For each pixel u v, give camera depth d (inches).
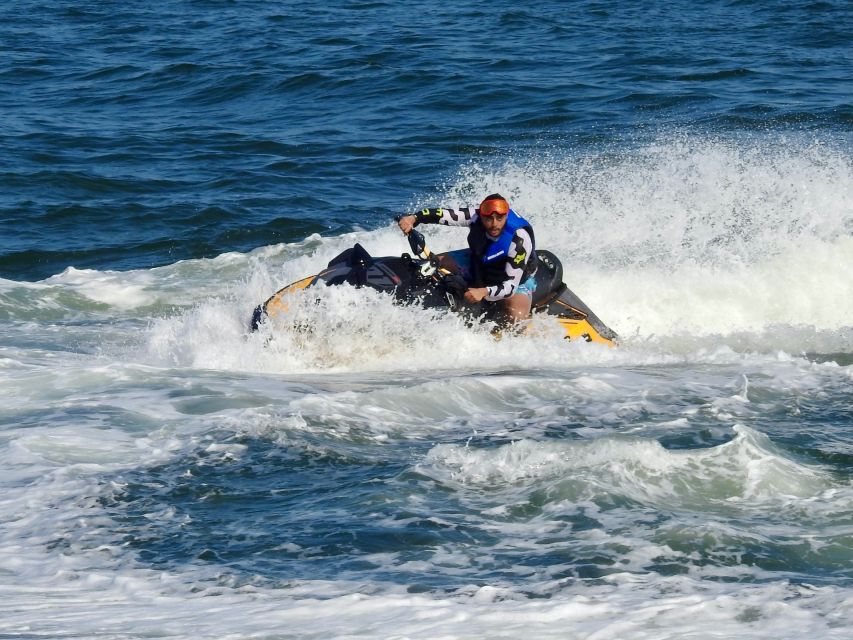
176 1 5625.0
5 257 1921.8
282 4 5447.8
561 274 1382.9
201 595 618.2
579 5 5231.3
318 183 2407.7
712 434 933.8
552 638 536.4
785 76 3420.3
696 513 740.7
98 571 657.6
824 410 1019.3
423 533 707.4
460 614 573.6
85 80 3649.1
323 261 1702.8
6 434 914.7
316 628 553.6
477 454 853.2
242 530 720.3
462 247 1824.6
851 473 827.4
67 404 1007.0
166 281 1737.2
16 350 1302.9
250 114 3144.7
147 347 1347.2
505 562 663.1
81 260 1927.9
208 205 2219.5
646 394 1079.0
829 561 661.9
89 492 783.1
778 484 793.6
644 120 2864.2
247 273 1784.0
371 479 810.2
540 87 3304.6
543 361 1288.1
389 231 2010.3
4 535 710.5
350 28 4569.4
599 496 760.3
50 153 2655.0
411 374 1211.2
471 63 3690.9
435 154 2618.1
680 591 613.0
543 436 933.2
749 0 5226.4
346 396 1027.9
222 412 986.1
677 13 4909.0
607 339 1374.3
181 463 845.2
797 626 552.1
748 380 1140.5
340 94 3341.5
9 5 5492.1
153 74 3700.8
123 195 2315.5
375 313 1285.7
